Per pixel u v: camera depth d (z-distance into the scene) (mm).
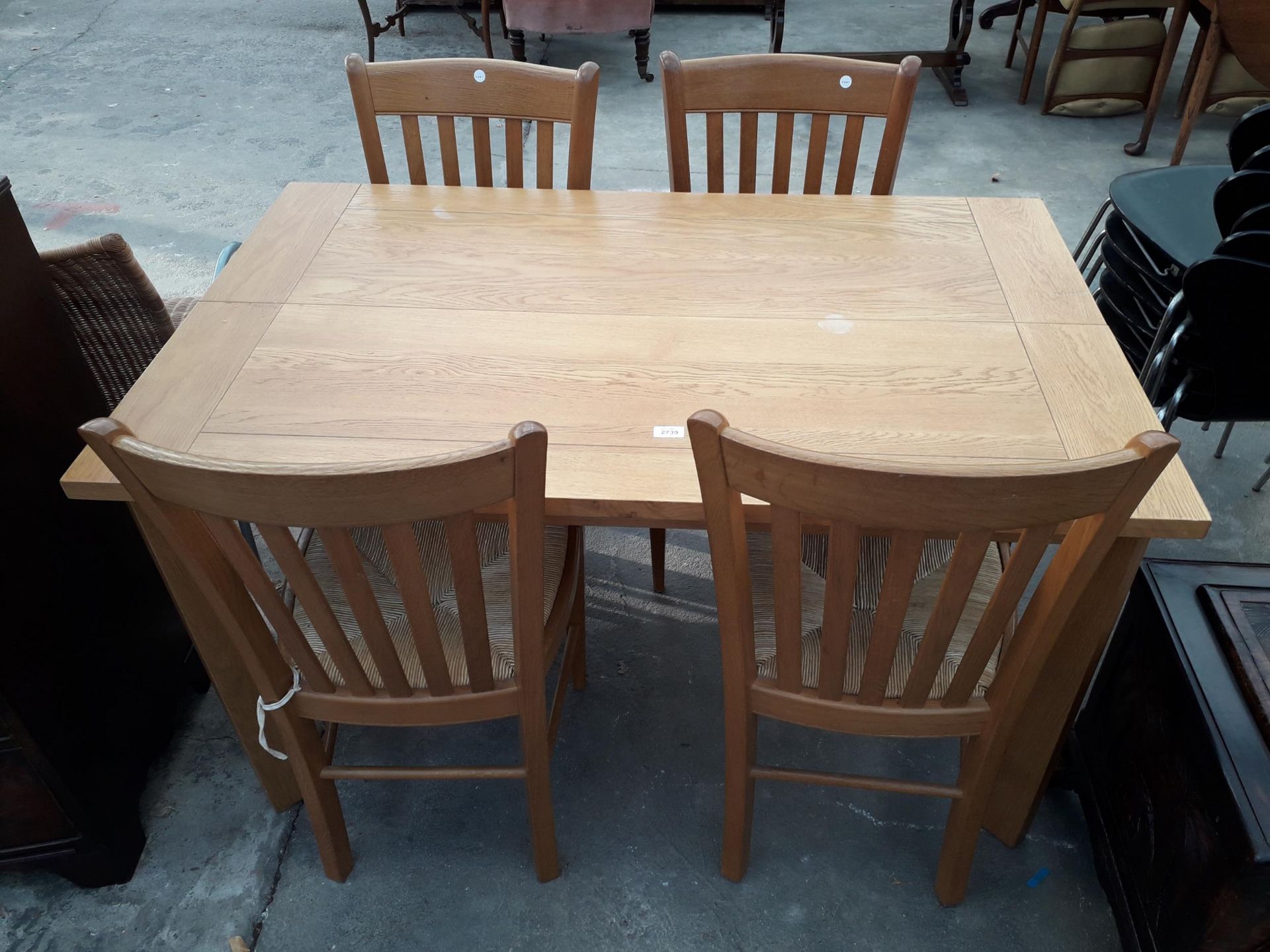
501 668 1307
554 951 1438
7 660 1239
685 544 2145
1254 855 1088
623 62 4449
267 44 4645
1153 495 1067
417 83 1776
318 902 1504
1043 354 1313
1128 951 1396
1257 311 1449
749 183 1895
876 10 4980
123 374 1680
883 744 1721
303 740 1326
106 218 3203
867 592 1399
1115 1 3613
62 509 1387
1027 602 1907
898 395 1239
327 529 973
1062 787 1652
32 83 4227
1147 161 3555
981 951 1434
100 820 1458
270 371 1288
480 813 1622
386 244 1571
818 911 1482
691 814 1617
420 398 1239
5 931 1482
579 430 1183
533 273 1498
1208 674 1259
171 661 1734
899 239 1585
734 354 1316
